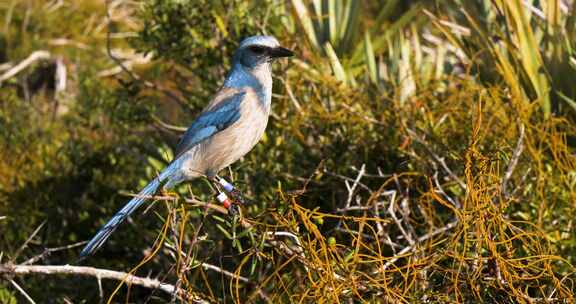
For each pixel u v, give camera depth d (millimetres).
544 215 10531
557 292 8867
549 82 12789
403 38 14625
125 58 19453
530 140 11633
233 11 13000
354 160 12039
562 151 12141
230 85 10586
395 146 11922
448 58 15328
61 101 17031
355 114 12172
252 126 10523
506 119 11719
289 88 12352
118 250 12805
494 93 12125
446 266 9812
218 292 10797
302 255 8555
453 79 13094
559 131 12688
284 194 9195
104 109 14602
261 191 11750
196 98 13500
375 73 13930
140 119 13883
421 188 11422
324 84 12750
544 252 9266
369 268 10258
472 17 13961
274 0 14164
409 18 15359
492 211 8953
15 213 13406
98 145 14828
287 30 14078
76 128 15203
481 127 11547
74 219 13445
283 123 12320
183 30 13203
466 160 9617
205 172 10531
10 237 13070
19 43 20031
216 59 13203
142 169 14008
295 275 9625
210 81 13305
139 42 14023
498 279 8539
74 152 14344
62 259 12758
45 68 18656
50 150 14969
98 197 13883
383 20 16250
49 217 13461
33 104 15766
